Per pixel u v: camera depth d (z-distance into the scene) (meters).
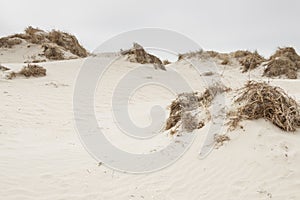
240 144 5.66
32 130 8.50
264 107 6.05
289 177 4.86
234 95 7.15
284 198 4.50
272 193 4.63
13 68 14.42
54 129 8.80
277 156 5.23
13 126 8.61
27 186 5.16
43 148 7.06
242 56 22.75
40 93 12.16
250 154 5.39
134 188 5.23
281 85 13.23
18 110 9.99
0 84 12.42
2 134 7.85
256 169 5.10
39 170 5.75
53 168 5.88
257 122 5.96
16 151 6.69
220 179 5.12
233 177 5.08
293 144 5.45
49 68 15.81
